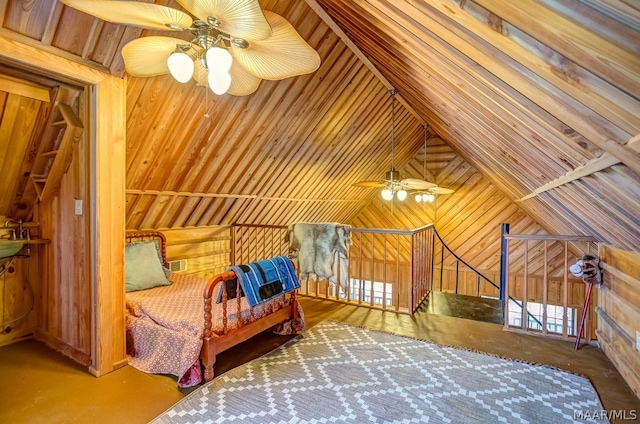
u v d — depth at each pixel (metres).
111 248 2.42
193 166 3.57
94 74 2.22
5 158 2.50
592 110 1.00
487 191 6.98
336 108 4.30
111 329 2.43
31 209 2.97
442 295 5.11
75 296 2.61
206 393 2.17
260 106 3.47
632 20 0.60
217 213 4.57
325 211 6.91
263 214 5.38
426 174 7.46
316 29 3.20
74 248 2.58
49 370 2.43
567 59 0.84
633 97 0.80
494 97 1.61
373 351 2.86
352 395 2.17
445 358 2.74
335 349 2.89
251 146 3.88
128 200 3.36
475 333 3.33
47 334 2.91
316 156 4.97
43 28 1.90
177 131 3.08
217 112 3.20
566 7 0.68
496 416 1.98
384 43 2.45
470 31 1.08
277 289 2.90
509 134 2.09
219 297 2.57
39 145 2.57
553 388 2.30
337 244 4.16
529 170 2.62
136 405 2.04
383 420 1.92
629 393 2.26
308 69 1.95
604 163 1.34
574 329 6.31
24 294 2.95
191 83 2.78
